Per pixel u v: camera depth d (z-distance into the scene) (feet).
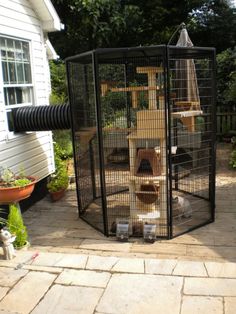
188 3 44.91
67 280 10.44
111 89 13.87
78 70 15.56
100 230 14.79
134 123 18.24
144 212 14.62
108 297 9.56
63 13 41.19
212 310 8.82
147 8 45.65
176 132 18.70
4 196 12.75
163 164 14.14
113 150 24.35
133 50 12.32
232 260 12.03
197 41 46.80
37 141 19.11
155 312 8.86
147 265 11.05
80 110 16.06
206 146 21.63
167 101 12.63
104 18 41.65
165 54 12.17
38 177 19.11
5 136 15.87
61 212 17.37
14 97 17.20
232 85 30.91
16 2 16.88
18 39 17.20
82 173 17.26
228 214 16.05
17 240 12.92
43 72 19.84
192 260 12.11
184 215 15.67
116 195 19.07
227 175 22.12
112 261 11.42
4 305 9.41
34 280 10.50
